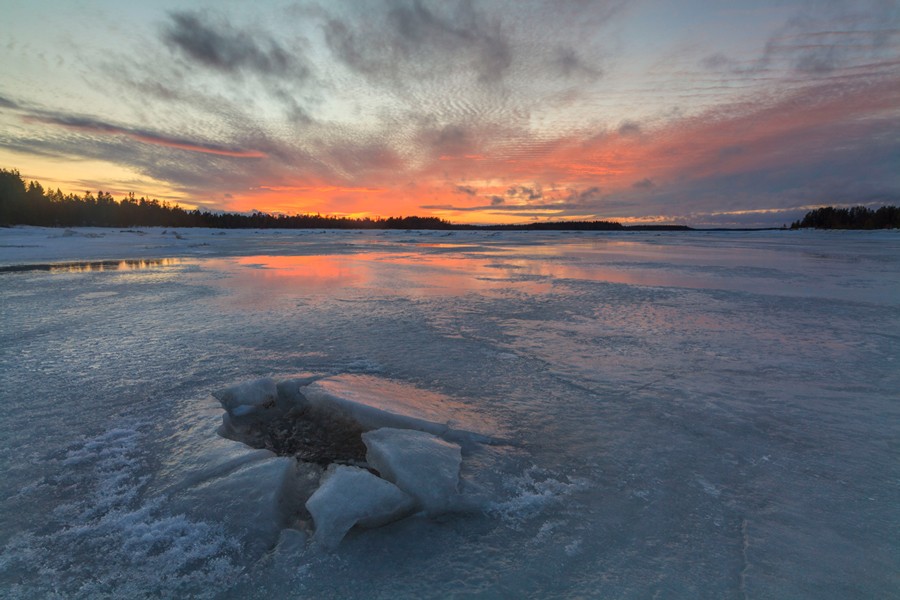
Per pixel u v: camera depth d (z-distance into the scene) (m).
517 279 14.63
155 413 4.25
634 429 3.99
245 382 4.61
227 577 2.32
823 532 2.65
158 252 27.22
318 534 2.61
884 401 4.59
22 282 13.40
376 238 58.53
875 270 17.94
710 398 4.68
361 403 4.16
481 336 7.16
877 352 6.34
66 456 3.48
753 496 3.01
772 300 10.63
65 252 25.88
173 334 7.16
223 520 2.72
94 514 2.81
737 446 3.69
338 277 14.84
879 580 2.28
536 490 3.09
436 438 3.61
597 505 2.93
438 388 4.96
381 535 2.66
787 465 3.40
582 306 9.78
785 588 2.23
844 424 4.07
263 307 9.41
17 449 3.58
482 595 2.20
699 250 33.41
